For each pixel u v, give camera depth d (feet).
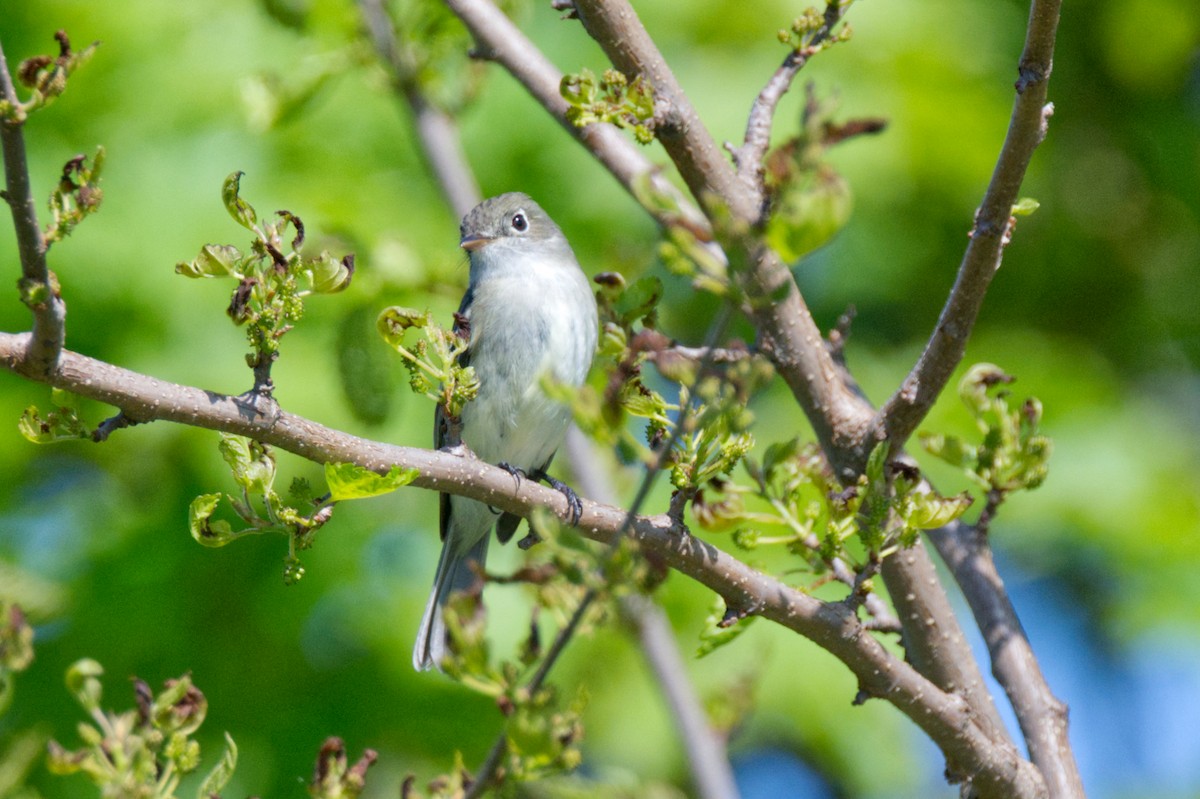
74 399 16.87
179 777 16.58
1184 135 50.16
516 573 14.99
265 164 40.81
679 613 39.37
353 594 38.32
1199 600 41.81
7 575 26.78
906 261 44.27
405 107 32.65
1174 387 48.91
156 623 37.58
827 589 37.17
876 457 18.30
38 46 40.86
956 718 19.62
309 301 38.50
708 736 26.50
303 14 32.32
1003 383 21.34
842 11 20.89
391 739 37.78
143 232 38.96
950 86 43.19
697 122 20.30
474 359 30.76
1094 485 42.91
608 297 19.25
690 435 18.03
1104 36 50.03
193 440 38.47
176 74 41.22
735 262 14.23
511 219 31.76
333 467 16.96
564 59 42.29
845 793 44.24
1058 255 48.91
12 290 37.68
